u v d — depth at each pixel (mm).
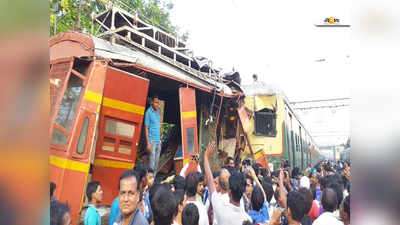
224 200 3330
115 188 5121
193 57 8984
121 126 5273
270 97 11875
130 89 5395
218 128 10039
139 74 5977
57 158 4367
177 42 9219
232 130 10141
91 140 4578
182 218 2818
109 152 5074
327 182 5332
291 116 14938
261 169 7332
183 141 6773
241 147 10617
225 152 9828
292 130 14625
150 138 6547
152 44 8328
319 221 3307
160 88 8883
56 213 2287
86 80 4793
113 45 5789
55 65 5000
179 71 7703
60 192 4137
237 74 10273
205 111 9141
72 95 4797
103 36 7031
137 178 2787
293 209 2988
